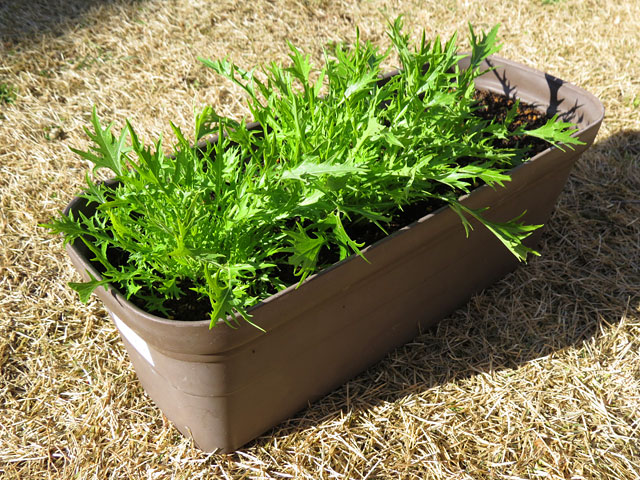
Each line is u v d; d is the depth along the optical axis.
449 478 1.42
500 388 1.62
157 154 1.22
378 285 1.42
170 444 1.50
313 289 1.22
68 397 1.61
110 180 1.41
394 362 1.70
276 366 1.33
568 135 1.52
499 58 2.00
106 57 2.90
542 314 1.84
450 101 1.35
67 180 2.26
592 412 1.57
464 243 1.61
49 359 1.70
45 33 3.03
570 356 1.72
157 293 1.32
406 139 1.26
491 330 1.80
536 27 3.19
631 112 2.63
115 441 1.49
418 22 3.23
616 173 2.37
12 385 1.64
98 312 1.83
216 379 1.24
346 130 1.37
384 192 1.37
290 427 1.54
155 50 2.94
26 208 2.13
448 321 1.82
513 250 1.35
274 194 1.26
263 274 1.33
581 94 1.81
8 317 1.80
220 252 1.29
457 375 1.67
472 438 1.51
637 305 1.87
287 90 1.39
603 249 2.07
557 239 2.11
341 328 1.43
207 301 1.30
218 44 2.99
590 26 3.20
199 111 2.56
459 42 3.08
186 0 3.30
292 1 3.32
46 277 1.94
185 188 1.27
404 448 1.49
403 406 1.58
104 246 1.28
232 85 2.72
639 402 1.60
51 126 2.51
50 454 1.47
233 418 1.36
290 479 1.43
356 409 1.58
